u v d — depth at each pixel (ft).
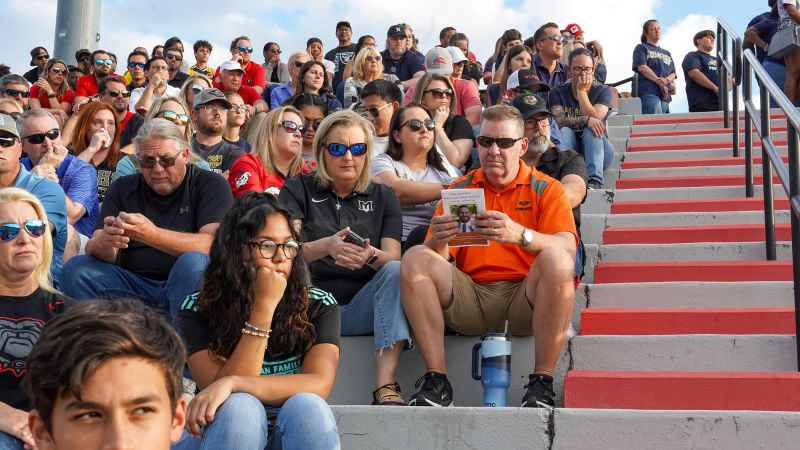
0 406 10.31
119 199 15.49
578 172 17.89
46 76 35.50
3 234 11.33
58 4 43.62
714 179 22.95
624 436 11.08
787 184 14.69
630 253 18.44
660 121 29.01
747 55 19.86
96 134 21.15
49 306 11.59
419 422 11.59
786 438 10.69
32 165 19.70
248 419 9.71
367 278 15.02
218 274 10.76
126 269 14.88
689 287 15.90
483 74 39.68
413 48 38.45
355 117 15.71
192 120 26.61
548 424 11.27
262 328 10.42
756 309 14.40
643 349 13.75
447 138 22.49
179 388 6.31
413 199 18.60
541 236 13.76
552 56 29.96
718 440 10.85
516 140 14.90
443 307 13.82
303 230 15.40
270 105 34.37
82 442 5.94
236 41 35.65
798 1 29.27
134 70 35.24
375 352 13.76
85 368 5.86
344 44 38.09
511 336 13.99
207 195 15.46
